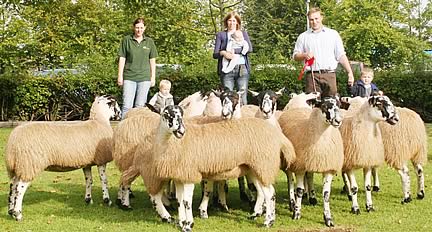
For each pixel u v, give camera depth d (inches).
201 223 337.1
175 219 340.5
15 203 345.1
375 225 326.6
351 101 405.7
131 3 987.3
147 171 330.0
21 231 323.3
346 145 347.9
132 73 482.9
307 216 350.3
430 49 1727.4
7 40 952.3
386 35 1496.1
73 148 355.6
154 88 957.2
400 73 964.0
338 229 320.8
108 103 389.1
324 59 422.9
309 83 430.0
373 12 1561.3
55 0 1041.5
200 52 1262.3
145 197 412.8
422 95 954.1
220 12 1137.4
